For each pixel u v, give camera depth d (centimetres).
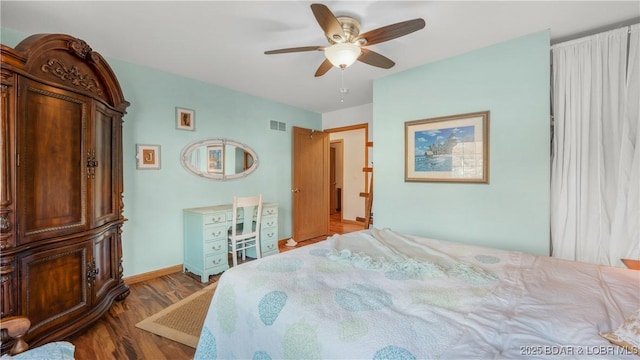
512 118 236
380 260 156
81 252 196
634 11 193
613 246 208
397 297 116
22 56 155
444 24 209
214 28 215
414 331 92
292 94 399
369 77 324
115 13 194
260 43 240
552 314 99
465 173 261
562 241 225
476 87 254
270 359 110
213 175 359
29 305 165
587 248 217
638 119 199
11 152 153
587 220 218
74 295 191
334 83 345
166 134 313
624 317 98
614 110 209
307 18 201
